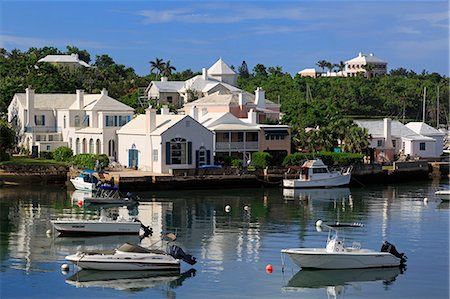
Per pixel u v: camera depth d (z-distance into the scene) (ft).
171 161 337.31
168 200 288.30
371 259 176.65
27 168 333.62
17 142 421.18
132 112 395.75
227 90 546.26
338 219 245.45
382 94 652.89
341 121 399.65
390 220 244.22
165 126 339.36
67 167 338.95
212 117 380.17
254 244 203.10
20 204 270.87
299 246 200.64
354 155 371.97
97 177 315.17
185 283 165.48
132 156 356.59
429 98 654.12
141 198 292.61
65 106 424.46
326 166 339.16
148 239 211.00
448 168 399.24
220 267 178.70
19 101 424.46
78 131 393.09
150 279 168.96
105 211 256.32
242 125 374.84
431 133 450.30
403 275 173.99
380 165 363.15
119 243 204.33
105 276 171.22
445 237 214.48
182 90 554.87
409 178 374.84
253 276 171.32
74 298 154.30
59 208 261.85
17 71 571.69
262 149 373.81
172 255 175.01
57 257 187.32
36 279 168.04
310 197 304.71
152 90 562.66
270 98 612.29
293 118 434.71
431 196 310.04
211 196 302.86
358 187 345.92
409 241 209.15
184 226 230.48
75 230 212.43
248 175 331.57
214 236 214.28
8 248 196.54
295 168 338.75
